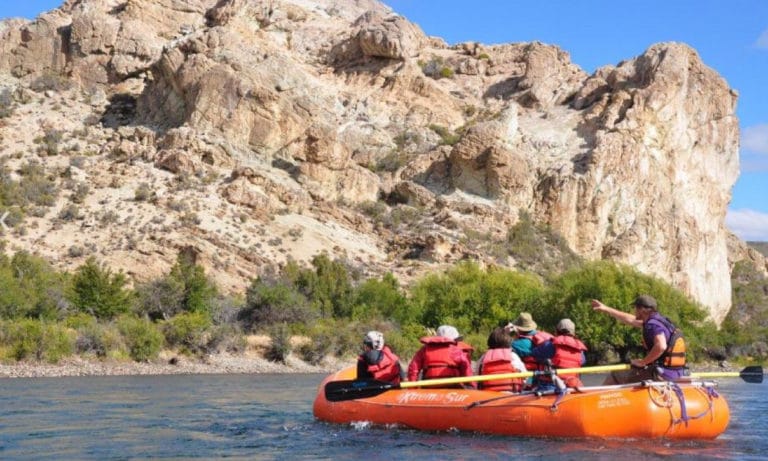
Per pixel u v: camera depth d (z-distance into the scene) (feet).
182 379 106.01
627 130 309.83
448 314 188.85
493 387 46.09
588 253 290.15
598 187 295.48
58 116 303.07
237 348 146.72
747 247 457.68
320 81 331.77
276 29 344.08
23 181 237.66
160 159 253.85
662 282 193.88
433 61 389.80
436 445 42.19
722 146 348.79
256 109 267.39
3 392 77.05
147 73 328.90
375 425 48.98
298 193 249.14
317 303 183.11
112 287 154.30
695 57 347.56
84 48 332.60
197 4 352.90
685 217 322.34
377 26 366.63
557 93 352.69
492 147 281.74
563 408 42.63
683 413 42.29
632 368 44.75
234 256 206.18
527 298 192.85
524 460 38.04
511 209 277.64
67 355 121.80
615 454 39.42
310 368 145.18
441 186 288.30
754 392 93.56
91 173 250.57
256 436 46.24
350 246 239.30
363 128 312.09
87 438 45.37
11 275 149.59
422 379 48.98
